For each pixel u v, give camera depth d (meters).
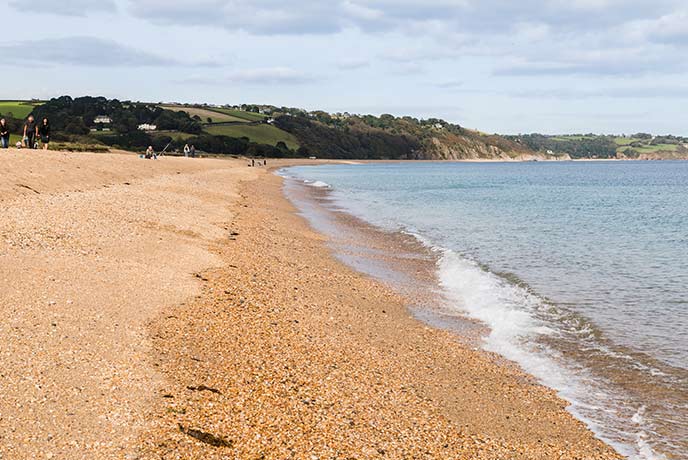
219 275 17.28
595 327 15.38
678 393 11.30
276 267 20.08
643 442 9.41
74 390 8.55
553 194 69.69
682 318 16.16
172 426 7.96
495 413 10.30
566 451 9.06
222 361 10.79
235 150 181.62
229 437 7.98
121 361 9.86
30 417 7.67
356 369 11.59
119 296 13.29
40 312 11.30
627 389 11.48
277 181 77.69
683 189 82.62
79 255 15.96
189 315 13.05
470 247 27.84
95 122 177.25
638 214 45.56
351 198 58.34
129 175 42.62
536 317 16.31
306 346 12.48
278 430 8.41
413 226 35.72
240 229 27.38
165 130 185.75
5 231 17.05
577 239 31.03
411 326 15.26
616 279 21.08
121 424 7.84
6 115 128.50
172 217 25.66
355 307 16.50
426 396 10.74
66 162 36.50
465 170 173.62
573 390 11.45
